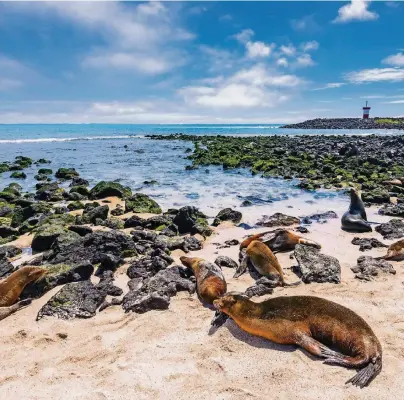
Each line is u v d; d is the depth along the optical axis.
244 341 5.11
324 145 35.88
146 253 8.52
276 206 13.44
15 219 12.10
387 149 32.06
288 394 4.10
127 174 22.33
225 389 4.20
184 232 10.33
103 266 7.67
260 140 48.38
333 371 4.43
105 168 25.16
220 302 5.41
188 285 6.72
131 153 35.47
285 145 38.50
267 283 6.73
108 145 45.94
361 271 7.27
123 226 11.07
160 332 5.37
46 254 8.42
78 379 4.42
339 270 7.15
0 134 78.50
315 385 4.22
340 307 4.93
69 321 5.74
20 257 8.76
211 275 6.61
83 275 7.29
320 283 6.84
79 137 65.44
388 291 6.39
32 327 5.61
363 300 6.08
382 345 4.86
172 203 14.30
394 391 4.07
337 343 4.81
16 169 24.86
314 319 4.96
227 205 13.77
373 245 8.77
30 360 4.82
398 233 9.53
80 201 15.06
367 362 4.43
